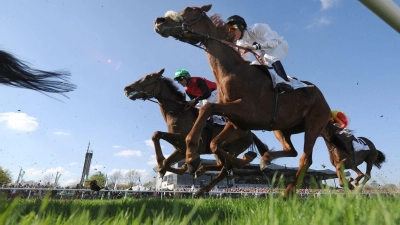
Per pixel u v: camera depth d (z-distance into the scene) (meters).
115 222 1.63
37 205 3.28
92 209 3.19
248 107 4.13
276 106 4.30
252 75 4.31
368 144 10.28
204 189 6.29
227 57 4.43
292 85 4.50
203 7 4.72
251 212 2.13
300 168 4.52
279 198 2.08
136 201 4.57
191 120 6.67
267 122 4.29
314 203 1.89
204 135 6.54
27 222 1.44
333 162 9.28
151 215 2.64
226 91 4.28
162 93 6.95
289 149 5.21
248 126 4.28
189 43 4.62
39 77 4.08
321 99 4.91
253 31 4.89
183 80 6.82
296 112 4.55
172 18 4.43
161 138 6.51
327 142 6.14
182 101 7.00
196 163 3.97
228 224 1.94
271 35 4.81
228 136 4.64
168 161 6.60
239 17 4.87
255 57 4.72
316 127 4.74
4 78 3.91
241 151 6.96
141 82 6.91
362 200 2.33
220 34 4.71
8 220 1.37
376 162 11.25
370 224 1.27
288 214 1.54
